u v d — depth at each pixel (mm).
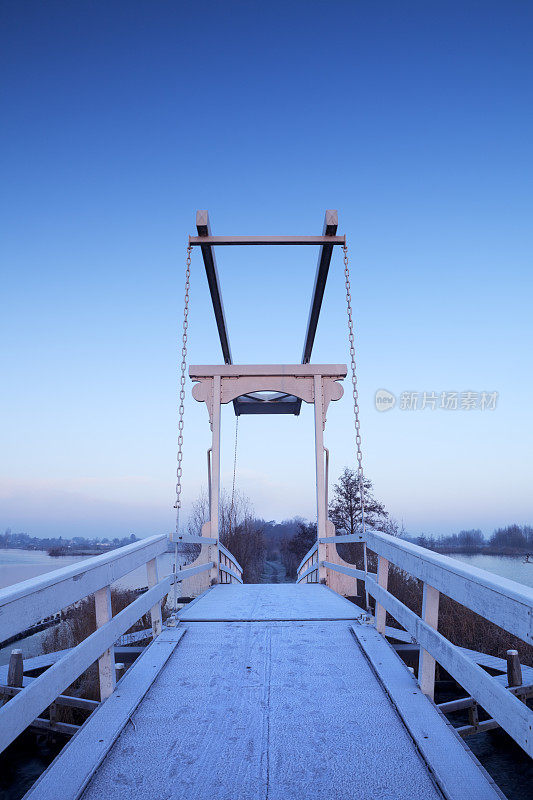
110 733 2689
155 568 4414
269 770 2393
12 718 1883
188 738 2691
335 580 8648
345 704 3082
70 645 11094
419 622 3104
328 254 7422
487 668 7625
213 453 9031
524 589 1769
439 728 2709
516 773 5492
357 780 2312
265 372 9305
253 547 25391
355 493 33344
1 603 1759
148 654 3908
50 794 2168
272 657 3918
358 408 6457
